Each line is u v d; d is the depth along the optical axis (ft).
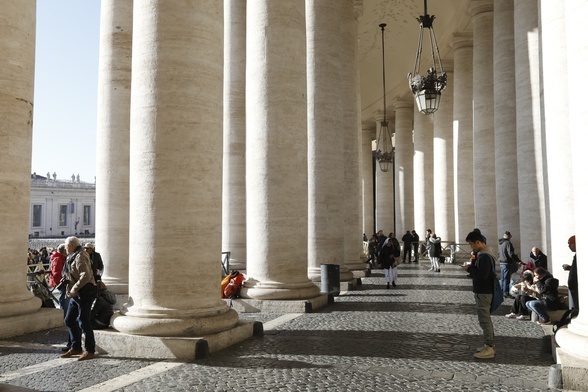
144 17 36.78
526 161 60.70
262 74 54.24
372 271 98.99
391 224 156.46
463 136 106.93
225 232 83.30
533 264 51.90
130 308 35.88
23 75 45.06
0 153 43.24
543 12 46.93
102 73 63.72
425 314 50.06
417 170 137.28
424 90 66.95
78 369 30.94
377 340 38.24
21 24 45.09
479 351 33.01
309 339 38.65
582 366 26.14
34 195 380.58
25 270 45.52
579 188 28.04
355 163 86.02
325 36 70.95
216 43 37.86
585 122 27.63
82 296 34.01
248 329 39.17
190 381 28.02
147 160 35.83
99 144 63.31
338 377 28.66
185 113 35.86
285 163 53.72
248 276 55.01
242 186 83.71
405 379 28.25
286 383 27.55
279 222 53.67
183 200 35.53
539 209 59.47
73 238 35.04
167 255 35.27
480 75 91.66
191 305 35.50
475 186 91.20
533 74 60.75
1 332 41.19
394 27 137.08
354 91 85.66
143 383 27.73
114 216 61.98
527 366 30.73
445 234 118.42
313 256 69.92
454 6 108.27
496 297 33.35
